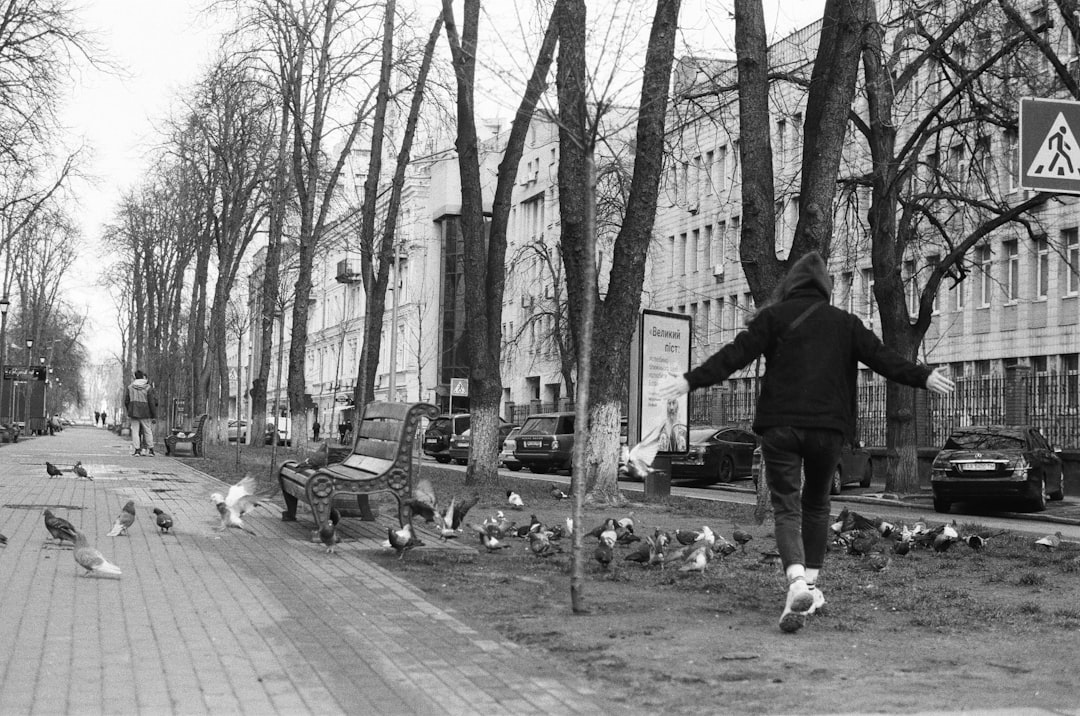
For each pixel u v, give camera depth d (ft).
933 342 143.13
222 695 17.85
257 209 152.56
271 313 131.75
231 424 244.42
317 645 21.86
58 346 361.51
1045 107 32.09
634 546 39.91
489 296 75.66
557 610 26.32
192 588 28.66
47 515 36.01
